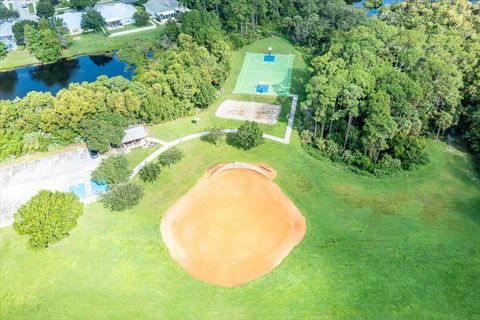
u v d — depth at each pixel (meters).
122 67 168.25
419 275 80.44
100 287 80.69
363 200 98.19
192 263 85.25
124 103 120.25
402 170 106.44
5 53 174.75
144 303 77.69
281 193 101.62
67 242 89.62
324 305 76.12
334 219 93.56
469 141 112.38
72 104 113.75
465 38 136.00
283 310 75.75
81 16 193.88
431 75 110.81
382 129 99.19
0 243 90.25
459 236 88.06
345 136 112.19
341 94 102.81
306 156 112.69
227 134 121.88
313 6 182.12
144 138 118.75
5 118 112.62
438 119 112.75
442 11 150.75
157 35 187.62
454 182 102.69
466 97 117.75
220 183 105.44
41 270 84.06
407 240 87.62
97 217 95.44
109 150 116.12
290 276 81.75
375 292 77.75
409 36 121.38
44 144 115.81
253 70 156.38
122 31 192.62
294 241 89.06
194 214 96.62
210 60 140.25
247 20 181.25
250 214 96.25
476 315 73.38
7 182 106.62
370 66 114.31
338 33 156.12
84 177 107.38
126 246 88.62
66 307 77.38
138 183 104.94
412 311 74.38
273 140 118.69
